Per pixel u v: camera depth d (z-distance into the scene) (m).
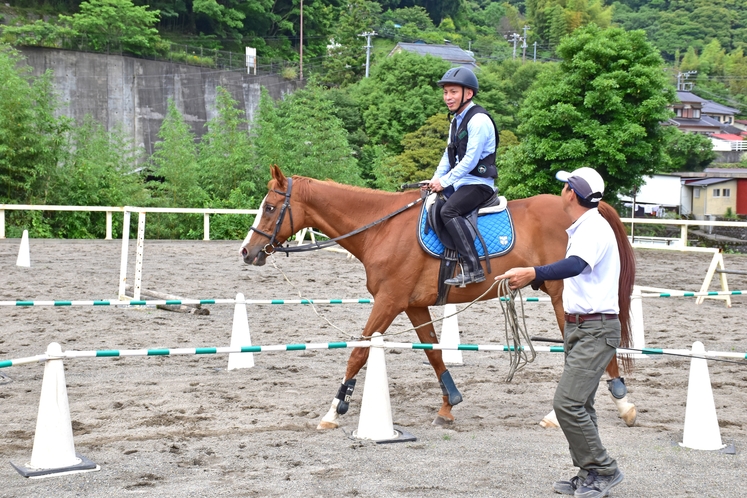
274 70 50.72
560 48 22.45
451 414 5.48
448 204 5.34
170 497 3.82
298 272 15.15
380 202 5.62
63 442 4.30
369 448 4.70
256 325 9.64
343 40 56.53
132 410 5.69
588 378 3.81
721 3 119.31
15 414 5.57
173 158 24.62
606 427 5.24
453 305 7.67
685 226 15.62
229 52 49.00
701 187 42.72
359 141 38.97
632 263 4.98
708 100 85.75
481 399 6.10
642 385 6.61
